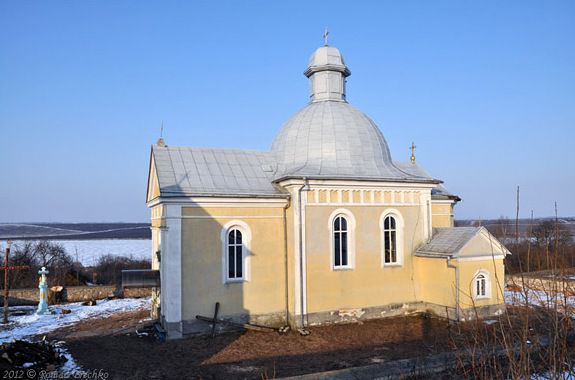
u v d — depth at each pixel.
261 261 20.73
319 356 16.41
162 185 19.69
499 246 22.30
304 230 20.69
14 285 36.09
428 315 22.59
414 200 23.48
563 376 7.24
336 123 23.64
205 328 19.42
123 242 108.06
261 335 19.34
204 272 19.62
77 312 25.97
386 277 22.39
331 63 25.81
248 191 20.84
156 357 16.50
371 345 17.70
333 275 21.17
